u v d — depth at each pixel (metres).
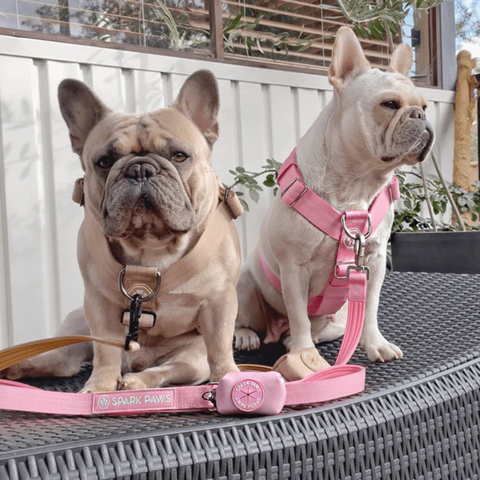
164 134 0.91
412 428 0.75
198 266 0.93
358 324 1.07
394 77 1.22
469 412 0.84
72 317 1.19
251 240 2.26
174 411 0.74
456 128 2.89
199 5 2.26
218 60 2.25
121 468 0.54
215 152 2.15
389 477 0.71
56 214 1.83
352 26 2.66
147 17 2.17
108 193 0.86
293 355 0.93
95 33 2.05
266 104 2.31
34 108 1.80
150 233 0.88
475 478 0.84
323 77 2.45
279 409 0.69
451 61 2.92
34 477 0.51
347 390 0.79
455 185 2.51
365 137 1.17
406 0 2.25
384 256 1.25
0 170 1.75
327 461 0.65
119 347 0.87
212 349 0.97
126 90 2.00
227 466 0.58
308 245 1.19
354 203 1.21
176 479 0.56
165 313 0.98
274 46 2.53
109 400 0.73
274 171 2.12
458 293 1.40
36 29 1.92
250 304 1.46
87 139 0.97
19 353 0.77
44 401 0.71
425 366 0.99
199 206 0.94
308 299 1.31
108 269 0.91
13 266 1.75
